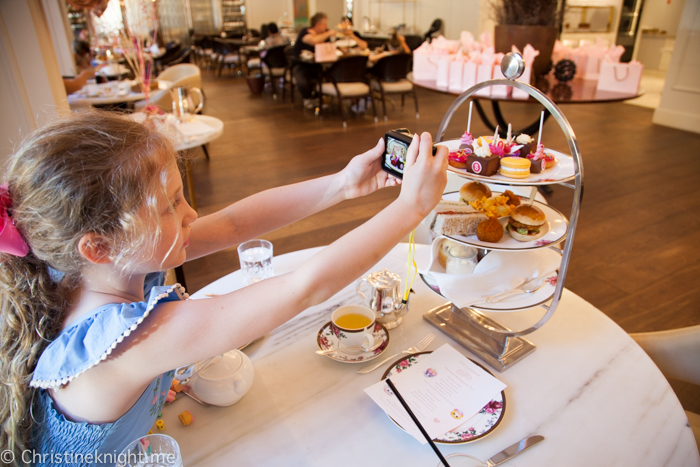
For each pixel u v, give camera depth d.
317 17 5.85
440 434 0.71
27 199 0.50
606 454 0.68
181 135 2.29
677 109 4.87
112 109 0.62
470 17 7.36
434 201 0.61
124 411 0.59
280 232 2.74
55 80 2.27
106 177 0.50
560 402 0.78
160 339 0.54
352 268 0.58
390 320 0.99
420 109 5.91
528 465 0.67
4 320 0.57
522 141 0.87
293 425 0.75
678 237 2.64
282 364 0.88
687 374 0.98
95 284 0.59
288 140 4.59
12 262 0.57
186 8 10.28
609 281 2.24
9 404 0.58
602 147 4.23
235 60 8.39
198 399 0.79
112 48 4.57
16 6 1.97
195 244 0.82
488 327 0.92
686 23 4.64
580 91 2.79
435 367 0.84
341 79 5.12
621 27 7.77
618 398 0.79
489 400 0.77
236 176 3.62
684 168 3.71
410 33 8.48
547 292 0.83
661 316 1.99
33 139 0.52
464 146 0.92
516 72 0.75
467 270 0.89
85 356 0.54
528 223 0.81
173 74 4.23
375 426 0.74
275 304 0.56
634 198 3.15
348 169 0.85
